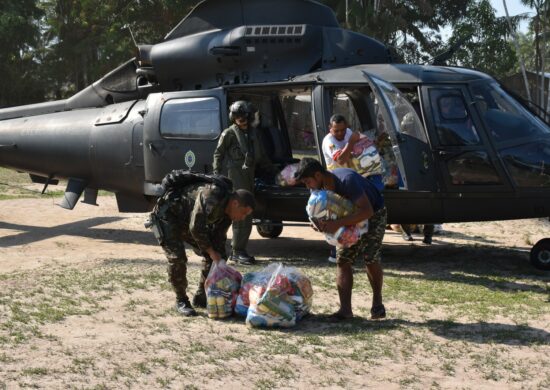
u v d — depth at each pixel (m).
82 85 51.16
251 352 5.08
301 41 9.34
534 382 4.60
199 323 5.84
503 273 8.19
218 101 9.12
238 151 8.51
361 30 31.56
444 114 8.36
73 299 6.62
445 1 39.53
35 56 50.78
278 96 10.48
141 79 10.88
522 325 5.91
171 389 4.35
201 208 5.54
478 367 4.86
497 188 8.18
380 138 8.80
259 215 9.08
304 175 5.51
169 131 9.36
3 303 6.39
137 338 5.39
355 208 5.57
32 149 11.43
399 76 8.62
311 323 5.89
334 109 10.56
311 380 4.56
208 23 9.87
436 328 5.79
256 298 5.71
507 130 8.30
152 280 7.48
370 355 5.07
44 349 5.07
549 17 34.19
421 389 4.45
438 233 11.30
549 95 31.91
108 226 12.08
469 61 37.69
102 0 41.97
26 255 9.32
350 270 5.92
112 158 10.38
